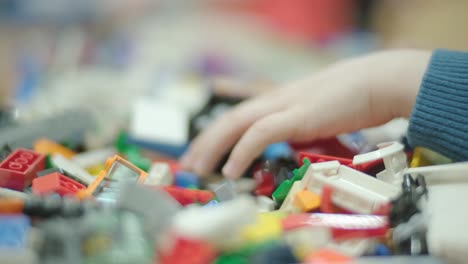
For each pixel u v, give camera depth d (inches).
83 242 8.8
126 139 21.8
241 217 9.7
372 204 11.7
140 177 13.1
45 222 9.7
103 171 13.1
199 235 9.1
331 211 12.1
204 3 70.0
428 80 15.2
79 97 29.1
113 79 35.5
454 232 10.3
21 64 40.3
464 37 53.1
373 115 17.2
